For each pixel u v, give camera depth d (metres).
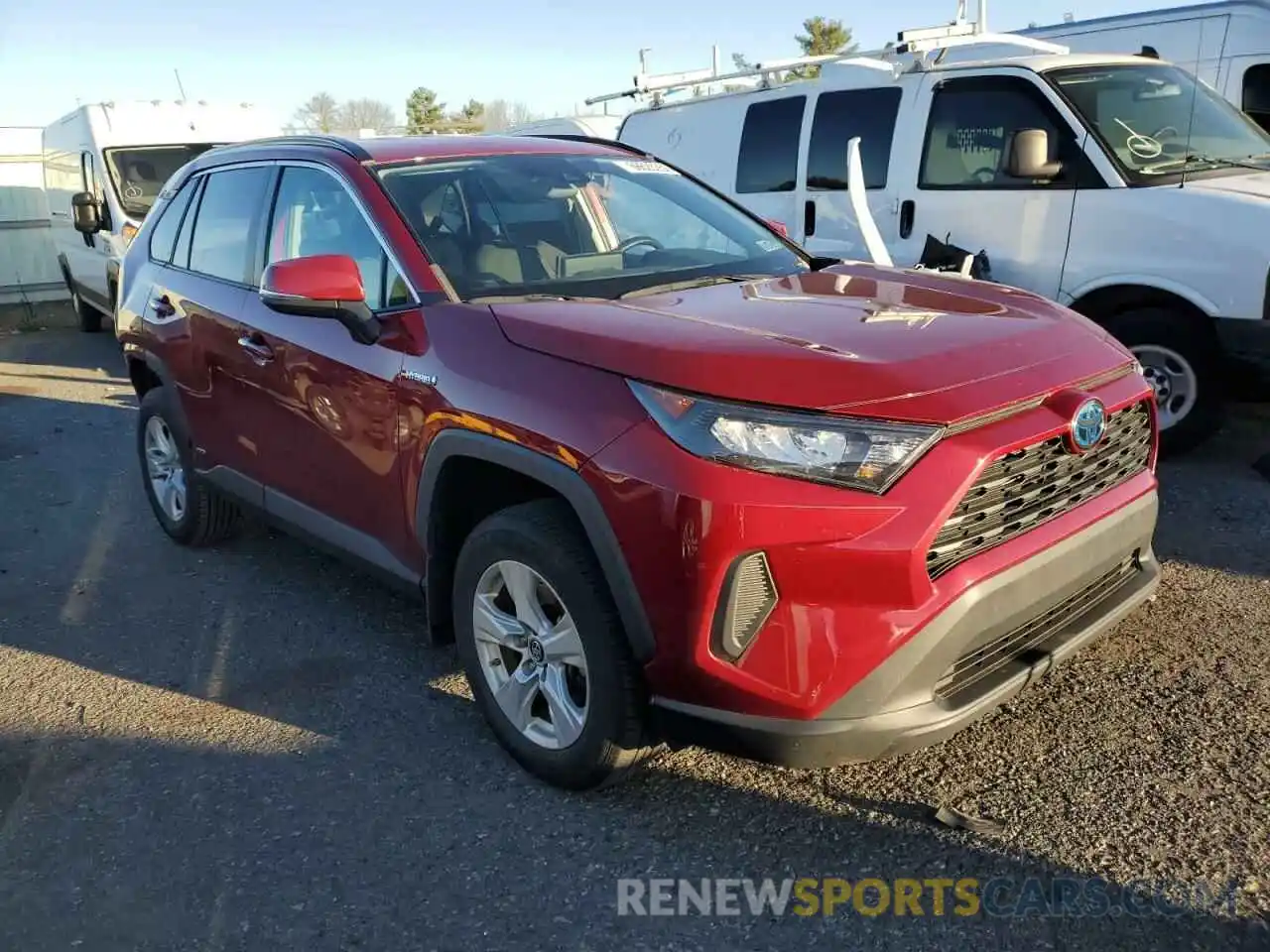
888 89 6.70
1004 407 2.60
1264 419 6.54
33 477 6.94
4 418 8.77
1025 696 3.43
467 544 3.14
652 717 2.74
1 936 2.67
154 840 3.01
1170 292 5.46
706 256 3.94
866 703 2.47
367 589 4.75
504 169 4.00
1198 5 8.41
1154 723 3.25
